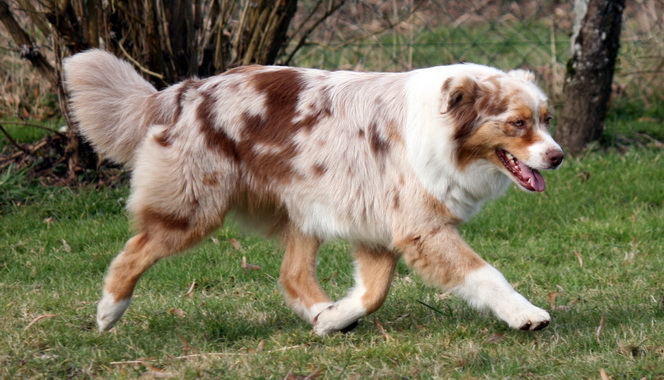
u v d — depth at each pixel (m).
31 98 12.63
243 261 7.79
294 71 5.98
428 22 15.16
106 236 8.75
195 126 5.79
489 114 5.46
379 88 5.78
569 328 5.94
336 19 13.08
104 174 10.22
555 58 13.15
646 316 6.18
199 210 5.79
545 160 5.38
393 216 5.68
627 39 13.62
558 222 9.19
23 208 9.50
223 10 9.70
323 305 6.16
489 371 5.15
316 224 5.93
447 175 5.55
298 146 5.77
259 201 5.99
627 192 9.92
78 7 9.20
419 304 6.68
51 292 7.07
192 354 5.55
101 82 6.00
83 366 5.32
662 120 12.74
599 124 11.37
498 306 5.43
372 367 5.21
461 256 5.56
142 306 6.64
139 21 9.19
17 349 5.55
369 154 5.71
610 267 7.70
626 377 4.96
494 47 14.91
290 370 5.13
